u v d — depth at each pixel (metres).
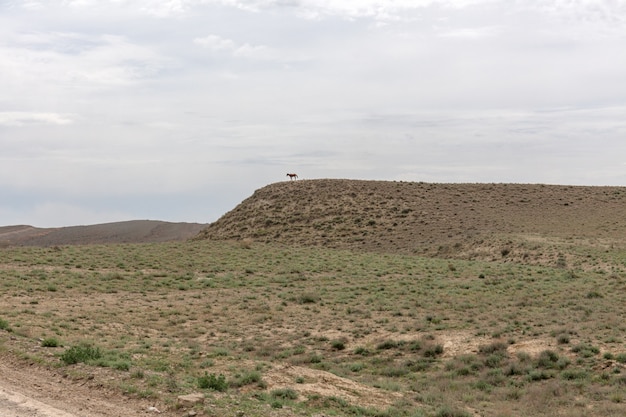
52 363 17.33
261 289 47.50
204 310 38.59
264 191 120.19
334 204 108.38
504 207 99.81
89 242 123.12
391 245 86.19
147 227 136.25
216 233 106.88
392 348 29.31
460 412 17.52
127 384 15.30
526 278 48.19
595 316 31.92
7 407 12.78
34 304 35.81
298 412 14.64
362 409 16.50
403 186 115.75
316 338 31.33
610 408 19.16
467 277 51.22
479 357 26.55
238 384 17.70
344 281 51.22
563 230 79.50
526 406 19.94
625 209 91.62
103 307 37.16
